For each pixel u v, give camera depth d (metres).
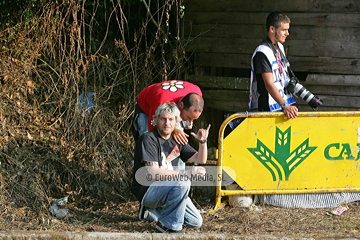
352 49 14.80
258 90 12.40
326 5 14.85
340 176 12.55
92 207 12.65
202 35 16.12
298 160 12.32
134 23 17.48
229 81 16.03
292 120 12.06
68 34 15.52
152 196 10.41
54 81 15.68
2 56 15.21
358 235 10.73
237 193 12.31
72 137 14.61
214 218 11.85
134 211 12.38
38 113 15.08
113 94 16.45
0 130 13.95
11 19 15.74
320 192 12.55
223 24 15.86
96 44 16.88
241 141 12.05
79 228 11.12
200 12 16.03
